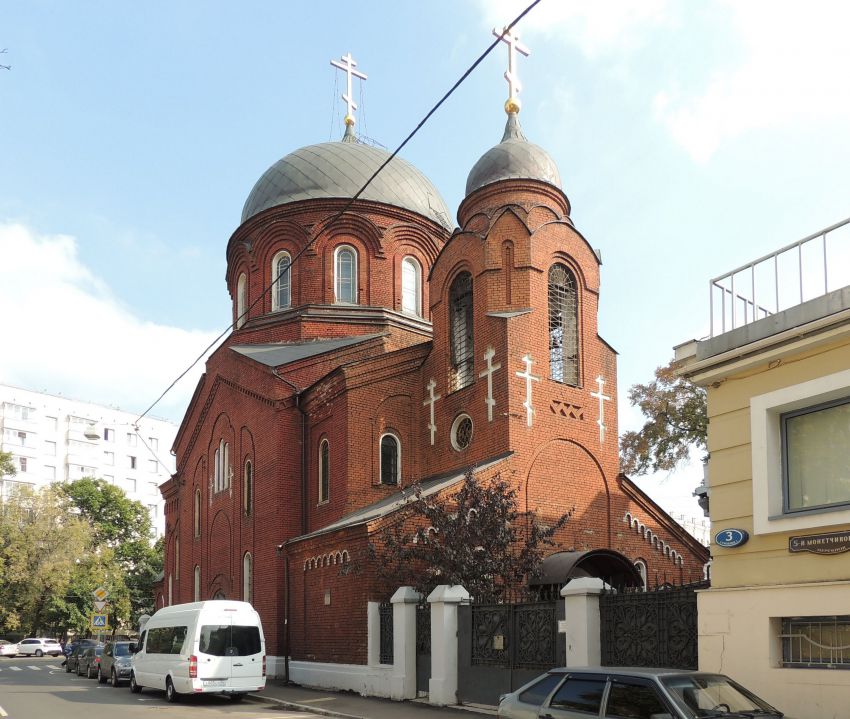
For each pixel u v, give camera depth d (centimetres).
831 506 1170
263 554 2850
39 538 5953
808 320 1223
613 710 967
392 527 2147
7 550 5791
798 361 1234
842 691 1092
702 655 1280
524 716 1050
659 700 934
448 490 2209
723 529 1295
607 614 1540
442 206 3816
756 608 1212
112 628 6562
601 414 2648
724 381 1338
